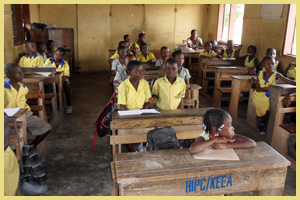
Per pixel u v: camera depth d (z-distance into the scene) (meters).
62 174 2.89
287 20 5.34
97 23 9.36
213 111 1.87
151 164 1.74
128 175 1.62
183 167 1.70
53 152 3.40
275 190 1.88
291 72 4.70
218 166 1.72
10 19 5.48
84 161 3.19
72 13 9.12
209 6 9.92
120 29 9.60
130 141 2.42
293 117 3.74
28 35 7.16
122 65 4.42
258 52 6.39
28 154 2.38
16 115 2.35
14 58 5.71
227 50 7.34
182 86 3.12
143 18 9.68
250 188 1.78
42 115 3.52
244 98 5.63
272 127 3.66
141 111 2.66
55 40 7.61
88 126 4.37
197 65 7.42
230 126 1.86
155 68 5.74
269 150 1.92
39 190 2.46
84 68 9.59
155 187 1.65
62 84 4.81
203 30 10.23
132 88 2.84
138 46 7.86
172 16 9.88
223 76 5.34
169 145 2.17
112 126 2.40
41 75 4.22
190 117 2.54
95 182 2.75
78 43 9.37
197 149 1.83
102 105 5.62
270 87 3.63
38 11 8.80
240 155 1.85
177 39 10.11
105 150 3.48
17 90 2.92
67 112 4.96
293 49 5.48
